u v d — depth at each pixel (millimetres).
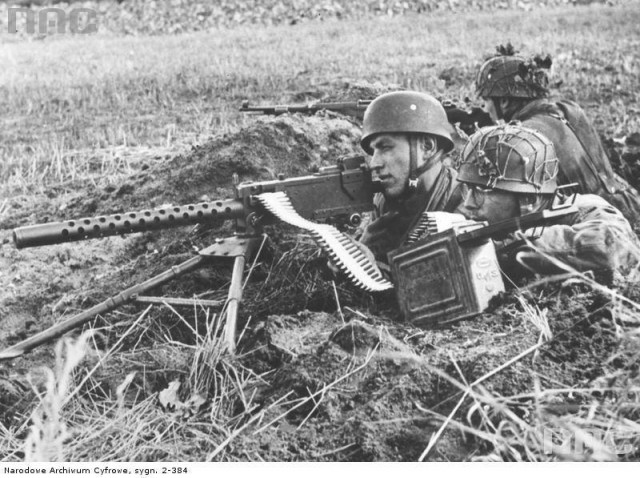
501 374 3703
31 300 5715
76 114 11930
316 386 3941
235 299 4648
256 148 6441
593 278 4238
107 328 4938
